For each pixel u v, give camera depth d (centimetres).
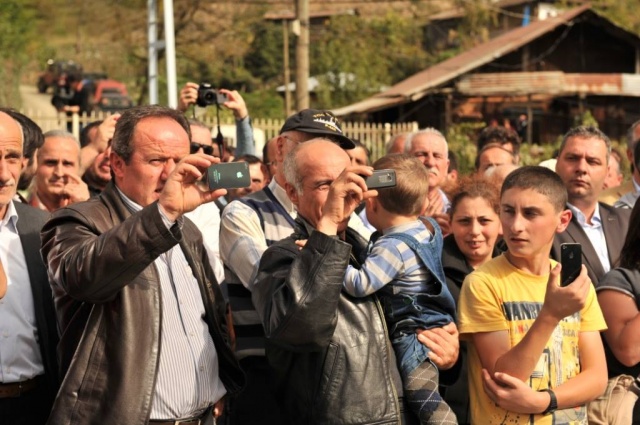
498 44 3731
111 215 396
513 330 437
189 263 414
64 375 386
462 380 488
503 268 450
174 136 399
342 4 5228
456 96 3550
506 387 423
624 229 629
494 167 690
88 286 353
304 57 2353
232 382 423
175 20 3331
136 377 371
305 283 371
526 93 3519
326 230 379
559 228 460
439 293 418
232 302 458
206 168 360
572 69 3784
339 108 3731
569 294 401
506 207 447
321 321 370
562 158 627
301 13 2339
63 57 3291
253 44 4328
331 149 416
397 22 4866
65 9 2584
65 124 1611
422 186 424
